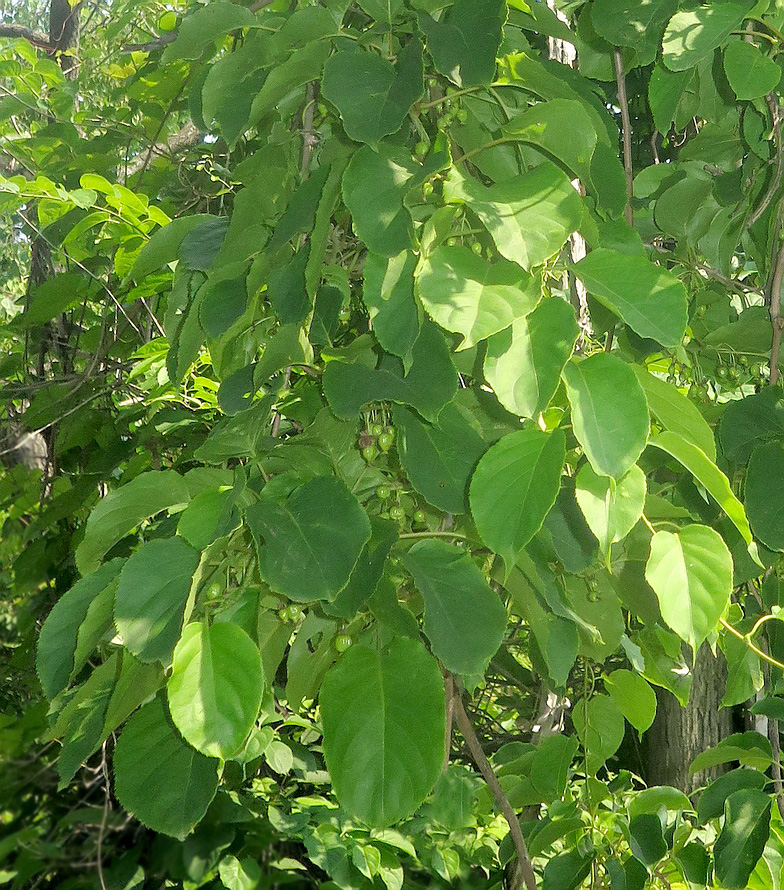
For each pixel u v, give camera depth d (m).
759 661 1.91
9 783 2.10
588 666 2.19
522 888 2.08
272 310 1.58
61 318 3.10
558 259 1.65
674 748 3.38
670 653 2.11
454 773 2.44
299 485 1.29
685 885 2.16
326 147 1.62
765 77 1.54
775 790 1.89
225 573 1.32
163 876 2.14
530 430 1.19
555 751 2.01
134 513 1.35
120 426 2.94
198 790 1.21
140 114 3.06
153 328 2.92
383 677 1.25
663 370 2.36
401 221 1.23
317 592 1.15
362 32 1.59
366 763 1.20
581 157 1.31
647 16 1.56
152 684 1.23
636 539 1.61
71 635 1.31
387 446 1.44
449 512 1.34
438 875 2.48
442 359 1.27
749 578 1.79
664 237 2.18
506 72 1.43
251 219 1.51
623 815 2.21
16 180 2.16
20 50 3.28
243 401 1.41
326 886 2.11
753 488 1.55
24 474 2.99
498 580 1.57
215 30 1.52
